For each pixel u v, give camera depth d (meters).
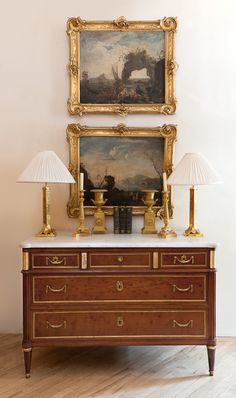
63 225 2.88
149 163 2.88
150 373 2.35
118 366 2.44
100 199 2.72
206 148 2.88
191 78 2.88
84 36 2.86
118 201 2.88
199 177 2.46
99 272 2.30
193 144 2.88
